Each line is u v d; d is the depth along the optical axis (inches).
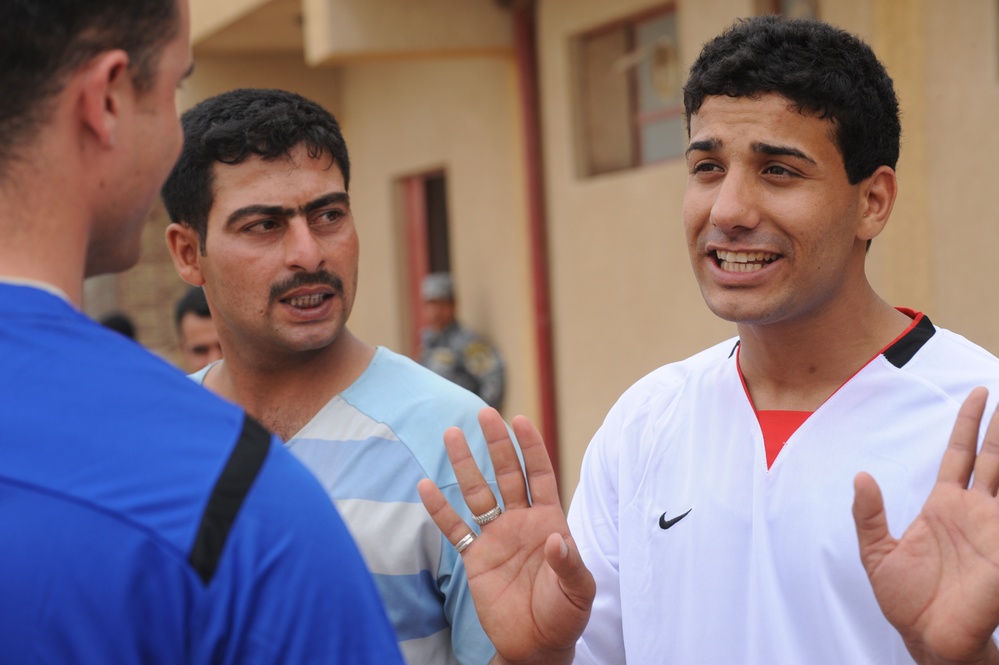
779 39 88.4
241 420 58.4
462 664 101.2
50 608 52.9
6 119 56.6
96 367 57.2
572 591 80.8
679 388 100.9
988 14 201.3
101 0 58.2
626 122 302.8
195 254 110.7
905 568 73.6
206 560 54.4
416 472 102.6
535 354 340.8
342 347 109.3
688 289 275.6
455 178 381.7
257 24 401.4
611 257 302.0
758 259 89.4
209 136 104.0
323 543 57.1
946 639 71.9
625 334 299.6
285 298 104.0
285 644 55.7
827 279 89.1
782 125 87.4
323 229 105.7
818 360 92.1
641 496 99.2
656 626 95.3
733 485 92.9
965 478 75.0
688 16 267.3
